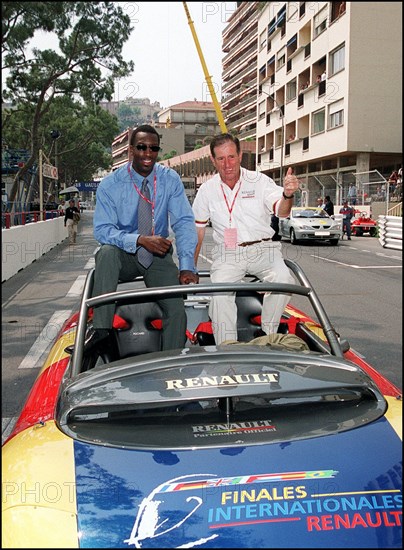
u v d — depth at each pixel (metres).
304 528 1.50
